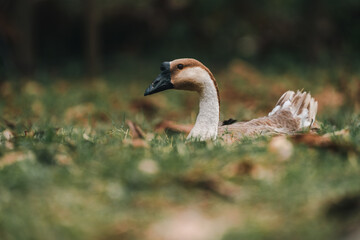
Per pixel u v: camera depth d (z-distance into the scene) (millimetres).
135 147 8516
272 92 21281
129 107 17734
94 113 15922
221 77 26281
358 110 15961
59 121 14227
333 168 7121
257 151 7898
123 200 6512
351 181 6598
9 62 23875
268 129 10289
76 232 5773
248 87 22359
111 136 10141
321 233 5383
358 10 34062
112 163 7492
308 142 8258
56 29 33062
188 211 6238
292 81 24047
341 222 5590
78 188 6828
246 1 34375
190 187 6801
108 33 33719
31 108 16484
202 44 34344
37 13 32219
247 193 6594
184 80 9898
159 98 19625
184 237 5590
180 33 33812
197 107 18594
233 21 34375
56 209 6289
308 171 6957
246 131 10078
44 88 21594
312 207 6012
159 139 9695
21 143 9023
